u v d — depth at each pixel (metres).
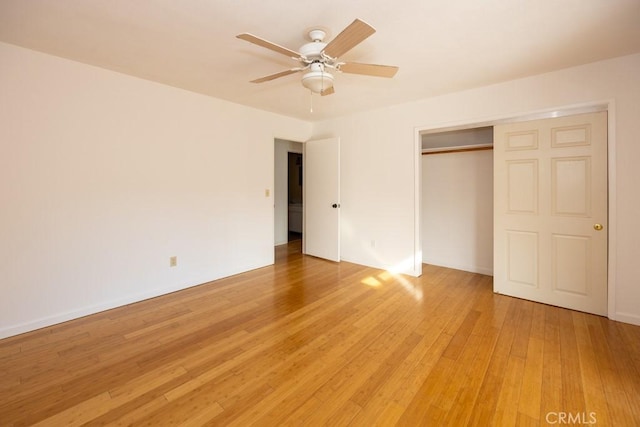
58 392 1.70
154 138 3.11
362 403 1.62
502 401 1.63
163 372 1.89
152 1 1.73
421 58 2.47
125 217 2.93
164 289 3.25
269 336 2.34
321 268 4.24
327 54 1.89
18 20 1.93
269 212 4.38
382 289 3.38
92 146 2.70
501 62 2.55
